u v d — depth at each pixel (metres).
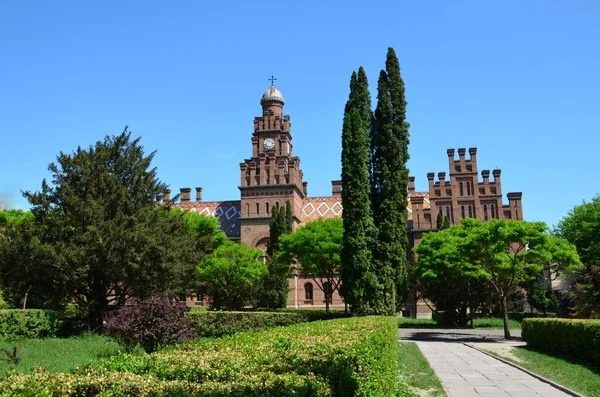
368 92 32.75
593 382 14.30
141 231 27.03
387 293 28.52
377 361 8.67
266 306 56.03
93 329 27.33
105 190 29.14
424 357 20.83
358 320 18.30
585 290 31.03
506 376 16.16
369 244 29.30
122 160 30.78
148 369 6.38
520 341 30.00
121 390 5.05
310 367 6.20
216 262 47.25
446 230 44.81
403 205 30.70
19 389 4.77
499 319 50.19
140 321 18.02
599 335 17.67
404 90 32.69
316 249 42.41
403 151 31.66
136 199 30.61
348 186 29.70
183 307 19.34
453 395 12.87
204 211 71.31
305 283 65.12
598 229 47.66
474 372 17.09
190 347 8.39
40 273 26.67
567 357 20.12
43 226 26.69
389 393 9.55
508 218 61.72
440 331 40.28
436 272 42.97
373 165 31.70
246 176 66.75
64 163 28.89
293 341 9.09
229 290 49.84
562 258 29.55
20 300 37.19
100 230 26.64
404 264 31.05
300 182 69.75
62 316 32.25
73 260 25.69
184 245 30.16
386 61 33.22
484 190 62.69
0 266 26.39
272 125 69.31
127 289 29.64
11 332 22.91
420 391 13.37
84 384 5.15
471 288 44.22
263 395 4.81
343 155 30.33
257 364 6.51
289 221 57.53
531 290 55.00
